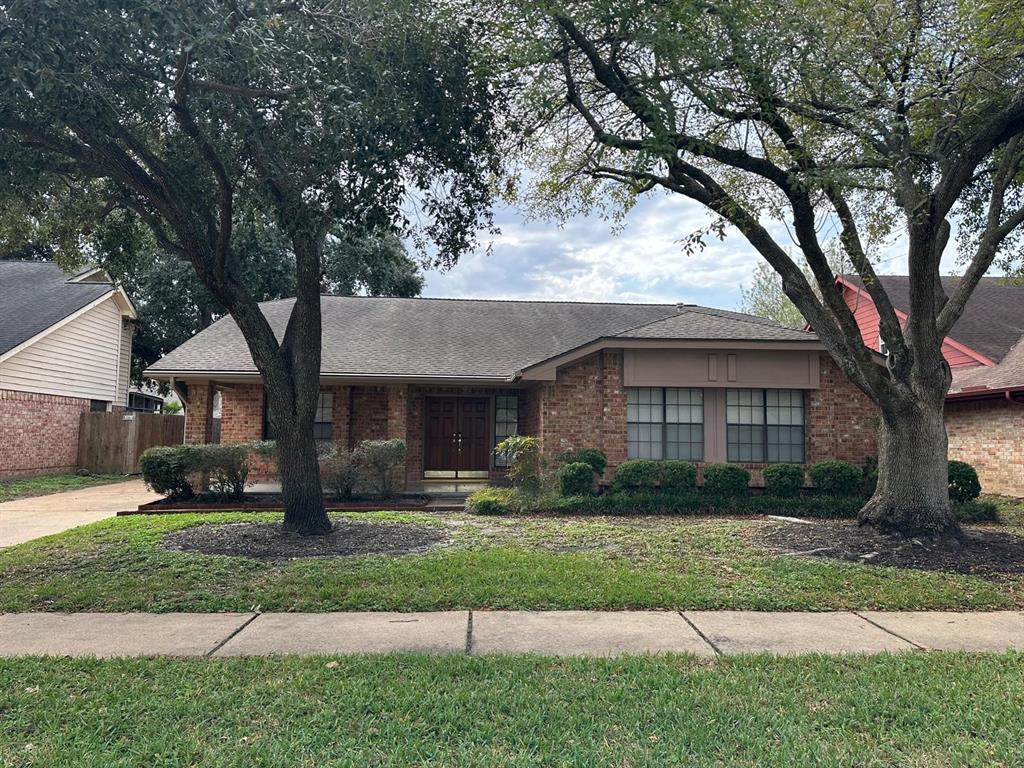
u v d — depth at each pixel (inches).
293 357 388.8
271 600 262.1
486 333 735.7
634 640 220.1
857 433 575.8
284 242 637.9
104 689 174.7
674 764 137.1
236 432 661.9
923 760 139.3
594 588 278.1
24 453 757.9
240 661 195.8
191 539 376.2
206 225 390.0
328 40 322.7
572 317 788.6
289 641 217.0
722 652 208.8
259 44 292.2
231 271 380.5
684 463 532.1
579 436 574.2
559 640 219.5
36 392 776.3
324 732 150.2
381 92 326.3
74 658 198.7
